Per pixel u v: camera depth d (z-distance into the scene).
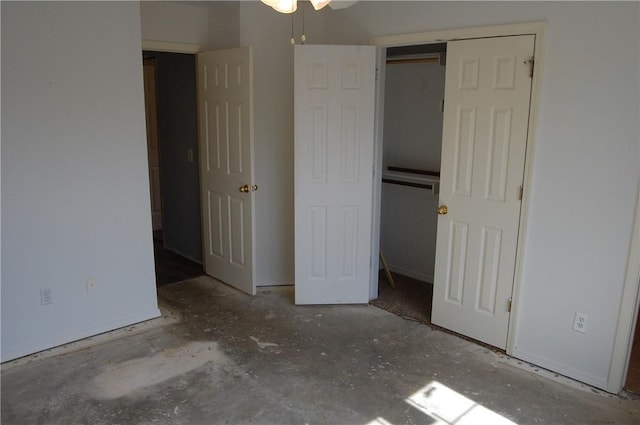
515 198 3.03
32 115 2.95
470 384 2.90
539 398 2.76
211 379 2.91
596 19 2.58
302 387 2.85
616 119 2.59
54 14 2.95
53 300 3.20
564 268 2.89
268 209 4.24
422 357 3.20
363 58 3.60
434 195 4.38
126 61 3.29
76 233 3.23
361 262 3.93
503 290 3.18
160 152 5.20
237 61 3.81
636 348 3.33
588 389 2.84
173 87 4.79
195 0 3.80
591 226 2.75
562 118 2.77
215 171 4.27
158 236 5.95
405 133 4.54
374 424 2.54
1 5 2.76
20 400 2.68
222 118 4.07
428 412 2.64
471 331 3.42
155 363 3.08
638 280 2.64
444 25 3.23
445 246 3.46
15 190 2.95
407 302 4.07
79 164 3.18
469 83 3.14
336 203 3.82
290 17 3.98
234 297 4.14
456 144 3.27
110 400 2.70
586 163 2.72
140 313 3.63
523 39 2.86
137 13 3.30
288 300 4.09
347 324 3.66
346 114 3.68
